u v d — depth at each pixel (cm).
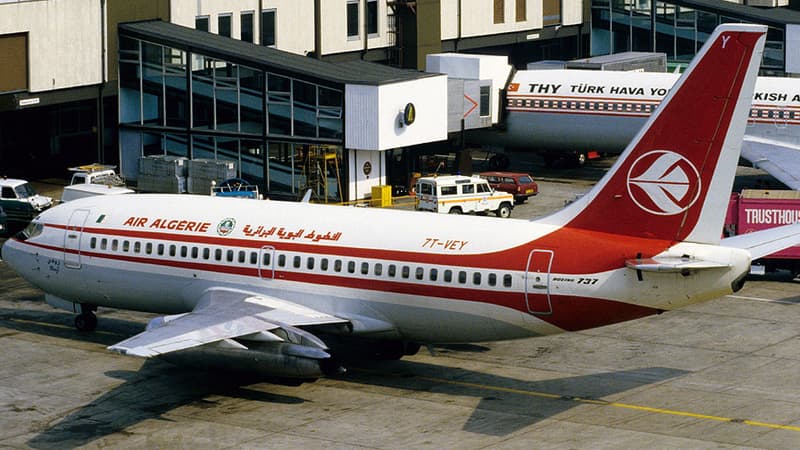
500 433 4428
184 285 5406
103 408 4756
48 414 4688
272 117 8831
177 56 9100
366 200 8688
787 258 6656
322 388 4991
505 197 8244
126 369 5253
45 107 10056
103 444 4369
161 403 4812
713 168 4441
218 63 8956
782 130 8850
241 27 9900
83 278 5634
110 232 5566
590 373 5162
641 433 4409
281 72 8688
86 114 10225
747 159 8581
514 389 4956
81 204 5759
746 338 5669
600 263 4612
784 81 8969
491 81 9694
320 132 8656
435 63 9769
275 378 5094
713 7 11488
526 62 12800
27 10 8538
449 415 4641
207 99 9056
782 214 6812
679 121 4466
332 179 8675
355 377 5131
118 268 5534
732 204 6906
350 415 4650
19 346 5594
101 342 5675
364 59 10731
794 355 5388
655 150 4528
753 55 4300
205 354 4847
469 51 12275
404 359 5388
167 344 4438
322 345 4722
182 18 9562
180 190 8981
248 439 4403
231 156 9056
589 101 9494
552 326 4756
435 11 10819
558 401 4794
